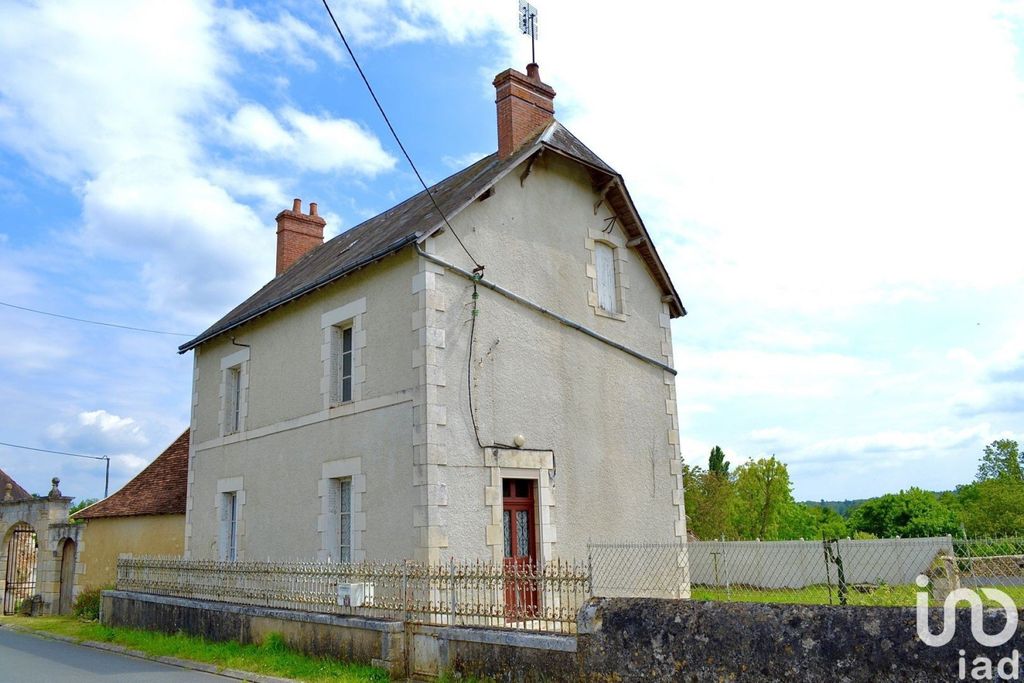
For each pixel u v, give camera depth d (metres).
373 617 9.05
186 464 17.97
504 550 10.62
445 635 8.15
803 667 5.52
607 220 13.56
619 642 6.57
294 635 10.09
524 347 11.44
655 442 13.26
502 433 10.78
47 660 11.21
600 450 12.19
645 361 13.54
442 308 10.47
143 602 13.88
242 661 9.91
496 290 11.22
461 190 12.45
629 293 13.64
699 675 6.02
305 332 12.78
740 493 36.53
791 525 43.81
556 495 11.26
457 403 10.33
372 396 11.00
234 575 11.74
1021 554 9.35
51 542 19.69
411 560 9.65
